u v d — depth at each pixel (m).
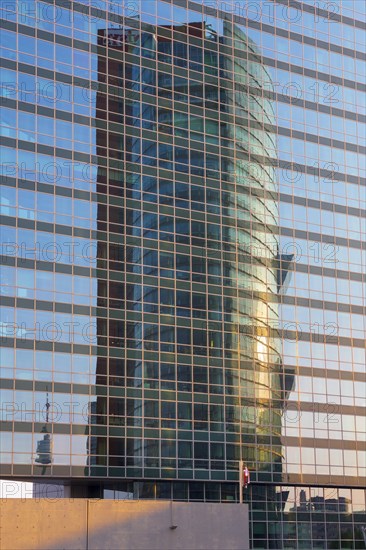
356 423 98.94
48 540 68.62
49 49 87.62
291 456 93.56
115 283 86.50
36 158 84.81
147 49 93.81
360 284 103.56
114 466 82.62
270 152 100.44
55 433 80.38
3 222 81.94
